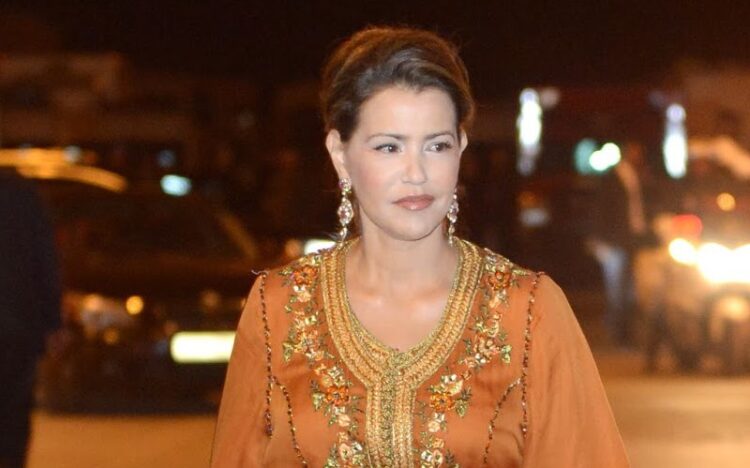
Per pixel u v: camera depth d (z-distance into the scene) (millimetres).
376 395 7695
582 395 7785
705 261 28734
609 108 46750
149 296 23438
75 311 23250
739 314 28375
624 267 32375
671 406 24234
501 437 7688
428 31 7867
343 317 7859
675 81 46062
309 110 56312
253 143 57875
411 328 7793
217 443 7945
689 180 31406
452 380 7703
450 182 7742
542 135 48031
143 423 22547
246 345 7949
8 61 56312
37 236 15047
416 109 7664
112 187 26172
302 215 40719
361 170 7762
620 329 32750
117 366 23141
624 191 32156
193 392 23391
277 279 7996
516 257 38844
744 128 44031
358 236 8047
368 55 7703
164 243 24953
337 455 7703
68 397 23500
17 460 15023
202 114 61469
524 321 7773
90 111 56312
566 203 46594
